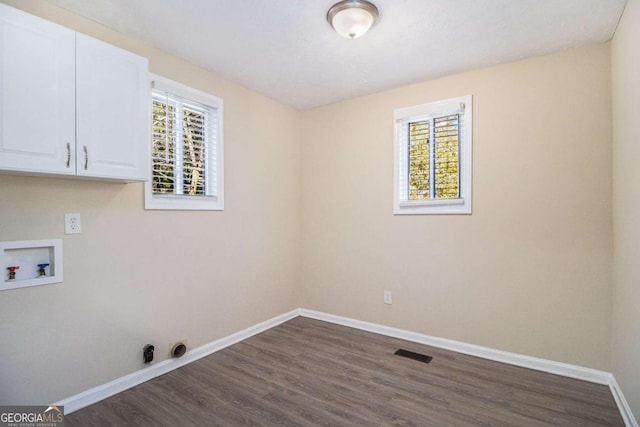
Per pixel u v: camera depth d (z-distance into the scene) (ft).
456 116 9.37
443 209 9.38
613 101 7.13
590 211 7.50
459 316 9.11
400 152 10.23
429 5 6.12
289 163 11.91
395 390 7.07
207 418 6.08
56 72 5.50
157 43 7.58
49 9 6.11
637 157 5.53
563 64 7.80
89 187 6.64
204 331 8.85
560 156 7.83
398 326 10.14
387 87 10.18
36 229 5.93
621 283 6.55
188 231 8.49
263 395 6.86
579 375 7.55
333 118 11.56
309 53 8.05
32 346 5.86
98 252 6.75
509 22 6.68
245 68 8.85
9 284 5.60
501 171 8.52
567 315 7.73
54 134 5.47
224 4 6.15
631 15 5.79
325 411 6.31
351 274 11.14
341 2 6.04
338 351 9.11
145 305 7.54
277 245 11.38
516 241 8.34
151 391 7.00
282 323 11.48
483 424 5.91
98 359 6.71
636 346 5.56
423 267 9.71
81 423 5.89
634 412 5.61
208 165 9.18
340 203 11.39
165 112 8.06
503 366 8.20
